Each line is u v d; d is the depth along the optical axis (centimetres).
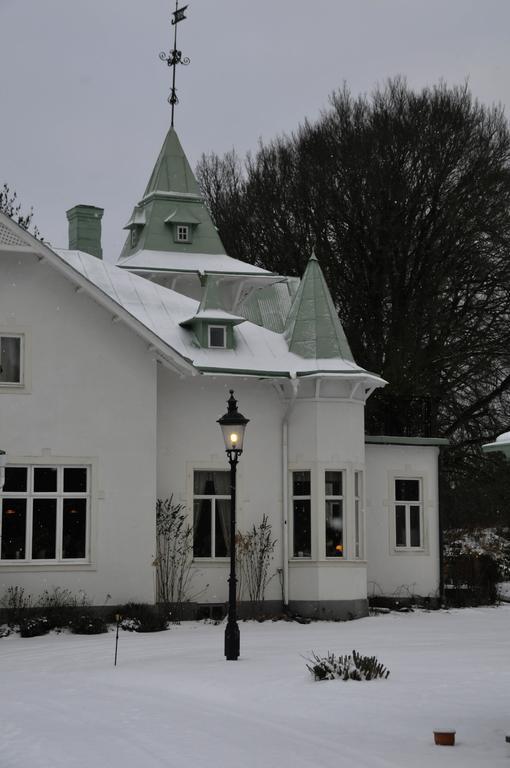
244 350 2795
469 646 2073
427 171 4134
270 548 2734
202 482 2725
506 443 1248
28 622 2302
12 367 2469
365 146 4203
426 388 4031
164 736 1144
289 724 1226
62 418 2488
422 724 1229
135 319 2500
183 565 2648
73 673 1698
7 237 2425
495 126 4278
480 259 4100
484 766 1019
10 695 1444
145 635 2308
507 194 4116
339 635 2300
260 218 4625
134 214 3900
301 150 4509
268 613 2714
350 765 1009
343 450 2761
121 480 2523
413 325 4081
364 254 4200
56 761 1018
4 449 2438
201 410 2716
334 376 2723
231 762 1013
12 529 2438
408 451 3042
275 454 2770
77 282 2483
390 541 2997
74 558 2481
